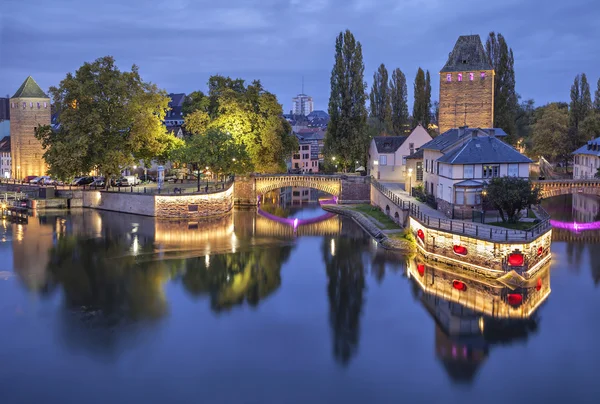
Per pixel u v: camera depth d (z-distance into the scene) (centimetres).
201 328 4247
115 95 9006
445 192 6931
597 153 10175
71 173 8938
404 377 3559
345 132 10769
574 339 4088
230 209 9762
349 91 10800
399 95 13825
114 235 7375
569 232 7500
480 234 5475
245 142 10512
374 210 9031
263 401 3269
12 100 12381
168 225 8156
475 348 3944
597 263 5866
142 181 11231
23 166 12281
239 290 5128
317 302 4831
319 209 10194
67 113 8844
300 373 3588
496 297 4912
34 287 5141
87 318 4419
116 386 3412
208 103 11144
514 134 11531
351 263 6022
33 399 3266
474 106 10138
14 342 3975
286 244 6956
